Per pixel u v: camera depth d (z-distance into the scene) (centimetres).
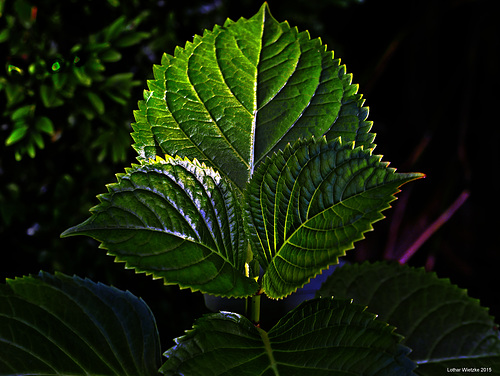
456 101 221
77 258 136
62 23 126
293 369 63
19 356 63
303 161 65
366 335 63
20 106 125
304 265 64
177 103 69
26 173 138
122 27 120
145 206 65
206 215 66
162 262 64
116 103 129
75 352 65
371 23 231
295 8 155
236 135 69
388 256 215
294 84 69
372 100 244
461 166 221
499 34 205
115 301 67
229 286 66
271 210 66
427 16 215
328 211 64
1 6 117
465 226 223
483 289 212
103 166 142
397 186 63
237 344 65
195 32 148
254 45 68
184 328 130
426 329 70
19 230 138
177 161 66
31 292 65
